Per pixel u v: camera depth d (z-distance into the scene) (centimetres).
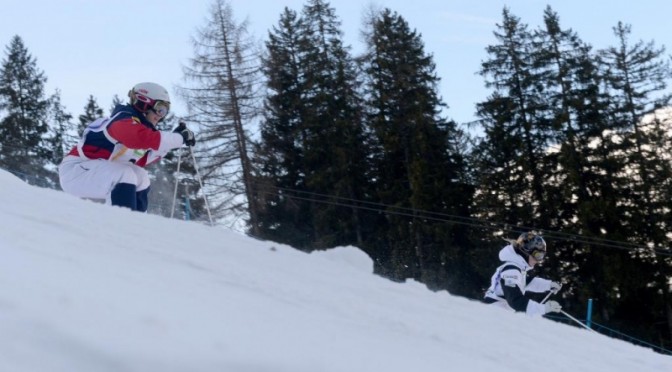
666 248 3678
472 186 4166
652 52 4131
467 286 3853
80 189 748
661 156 3959
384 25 4484
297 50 4816
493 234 3919
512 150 4097
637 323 3622
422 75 4431
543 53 4234
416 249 3891
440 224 3841
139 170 786
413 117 4234
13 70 5138
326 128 4434
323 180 4203
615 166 3912
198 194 3612
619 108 4103
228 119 3753
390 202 4116
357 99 4712
